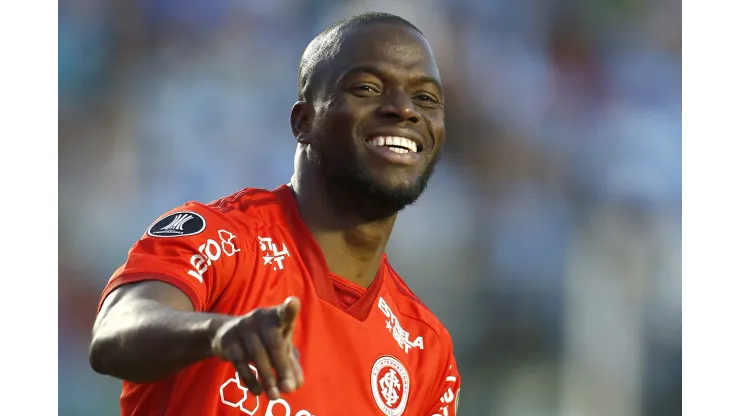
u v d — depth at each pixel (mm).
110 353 8219
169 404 9836
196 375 9836
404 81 11000
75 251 33656
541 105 37000
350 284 11211
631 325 33031
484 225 34750
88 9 36312
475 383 32062
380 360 11055
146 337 7891
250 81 36844
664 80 38094
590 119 37188
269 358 6867
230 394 9844
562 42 37562
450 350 12258
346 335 10805
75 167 35000
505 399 31750
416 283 33469
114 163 35219
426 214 34406
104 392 30531
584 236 34875
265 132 36594
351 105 10859
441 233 34312
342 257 11195
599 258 34406
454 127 36312
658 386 32219
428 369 11695
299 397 10141
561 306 33531
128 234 34531
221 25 37000
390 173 10812
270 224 10945
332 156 10961
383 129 10820
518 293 33719
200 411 9703
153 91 36344
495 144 36250
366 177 10781
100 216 34500
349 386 10641
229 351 6992
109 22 36406
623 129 37250
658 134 37438
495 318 33188
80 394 30641
